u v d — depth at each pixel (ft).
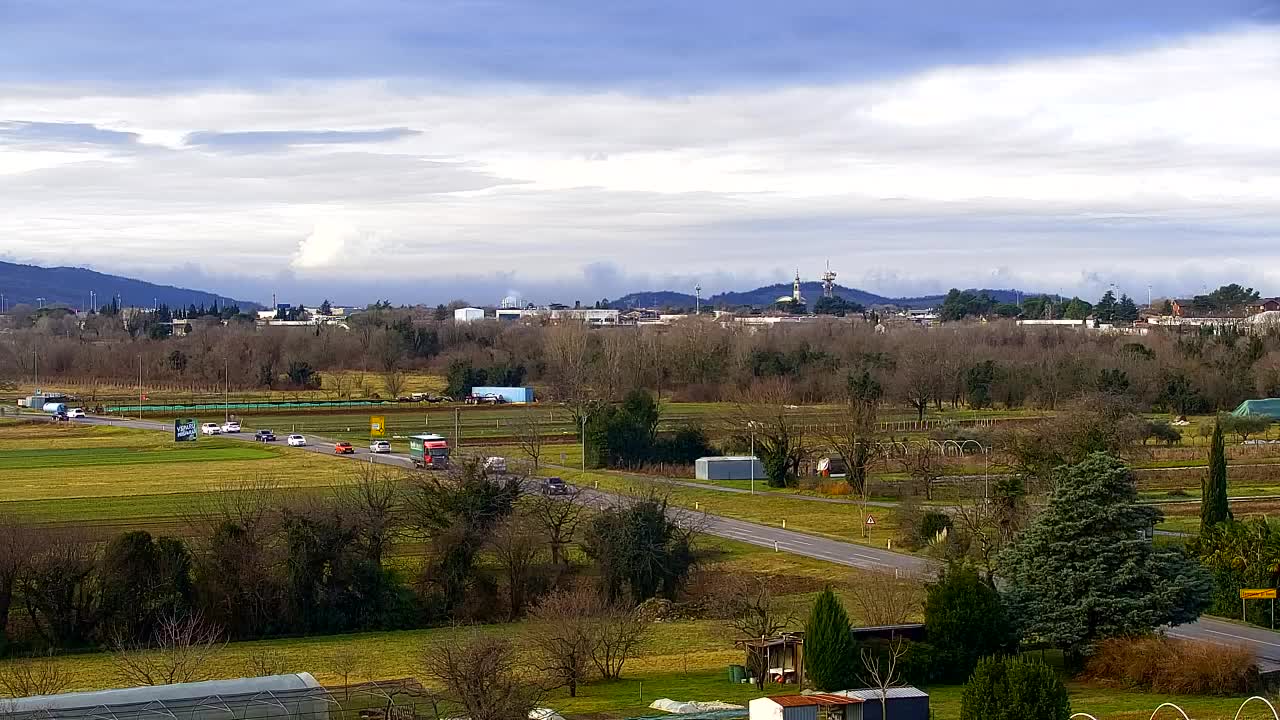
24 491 426.10
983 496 354.74
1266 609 257.55
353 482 434.30
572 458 526.16
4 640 259.80
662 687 211.82
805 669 207.41
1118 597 216.95
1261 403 636.07
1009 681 163.63
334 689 187.62
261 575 279.28
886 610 250.98
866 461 456.04
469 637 218.59
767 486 468.75
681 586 309.63
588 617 226.38
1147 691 204.13
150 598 270.26
